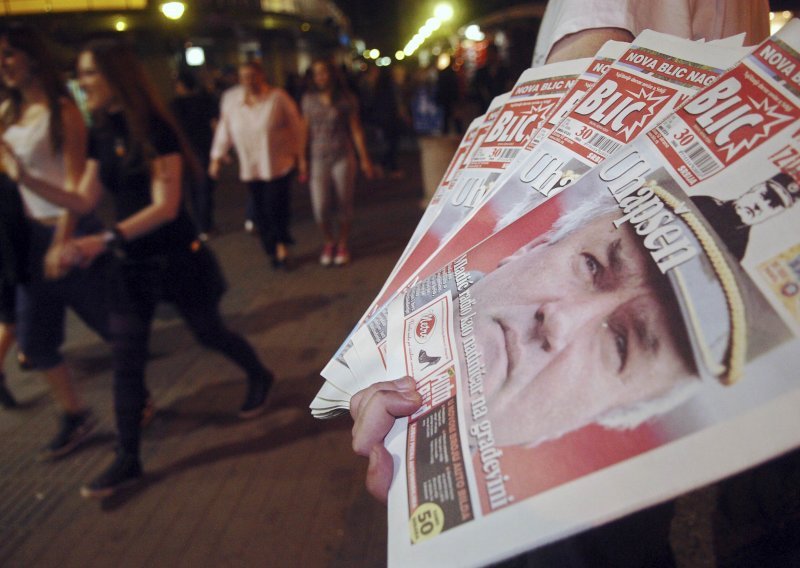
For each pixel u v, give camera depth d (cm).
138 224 226
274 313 422
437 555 45
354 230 644
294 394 313
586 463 42
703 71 62
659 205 51
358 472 251
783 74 51
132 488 252
